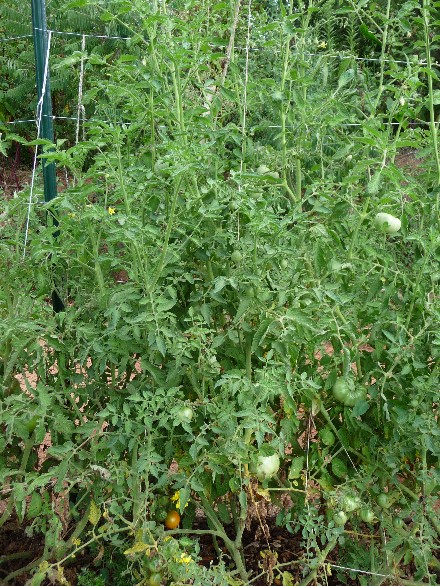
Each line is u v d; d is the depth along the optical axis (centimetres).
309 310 213
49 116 256
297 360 231
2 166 694
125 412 203
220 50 341
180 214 217
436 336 205
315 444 238
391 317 216
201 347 208
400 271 227
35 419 217
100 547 238
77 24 649
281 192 273
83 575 233
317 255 223
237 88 257
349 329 213
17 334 213
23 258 237
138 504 211
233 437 202
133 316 215
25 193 245
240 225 219
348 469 240
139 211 222
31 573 230
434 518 221
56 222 259
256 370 202
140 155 248
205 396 221
